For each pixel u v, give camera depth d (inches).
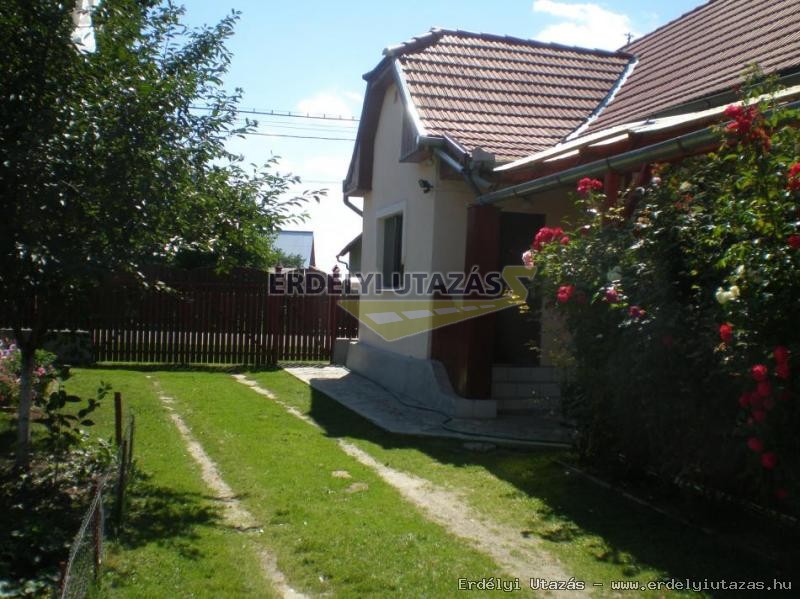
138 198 212.2
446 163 383.9
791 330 151.6
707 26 443.5
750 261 155.9
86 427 314.0
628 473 239.9
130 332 570.6
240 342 592.7
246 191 251.9
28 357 236.4
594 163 264.1
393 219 487.5
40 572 167.0
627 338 204.2
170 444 297.3
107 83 213.5
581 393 248.8
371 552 184.2
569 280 231.5
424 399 398.6
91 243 214.7
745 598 159.6
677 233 197.0
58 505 212.5
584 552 186.9
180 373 528.1
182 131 226.8
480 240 363.6
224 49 239.3
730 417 177.5
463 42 486.0
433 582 167.3
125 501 213.3
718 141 212.2
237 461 272.5
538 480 252.5
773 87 184.5
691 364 185.0
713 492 201.3
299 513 213.5
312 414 373.4
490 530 203.3
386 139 486.6
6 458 253.1
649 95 394.9
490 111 418.6
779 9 376.5
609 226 231.9
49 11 202.7
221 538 194.2
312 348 613.3
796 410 150.5
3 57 204.8
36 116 201.0
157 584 163.8
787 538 186.9
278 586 165.9
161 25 234.8
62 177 202.1
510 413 376.8
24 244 193.6
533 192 318.0
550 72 474.9
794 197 156.9
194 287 581.9
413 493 238.5
